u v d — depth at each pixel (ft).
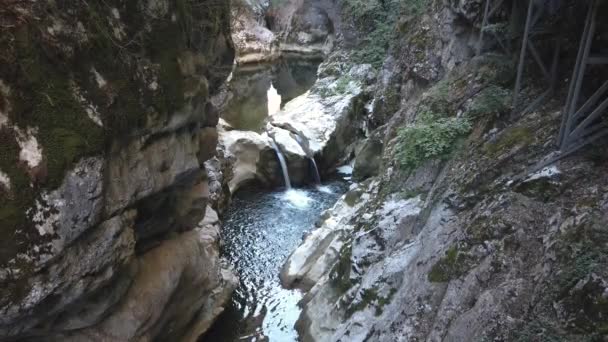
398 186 25.16
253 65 103.40
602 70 18.61
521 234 14.52
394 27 51.65
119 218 13.51
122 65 13.25
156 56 14.98
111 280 14.19
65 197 11.02
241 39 101.81
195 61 17.72
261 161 43.50
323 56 106.52
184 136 17.24
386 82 47.16
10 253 10.00
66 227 11.14
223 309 25.11
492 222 15.55
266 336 24.14
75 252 11.77
